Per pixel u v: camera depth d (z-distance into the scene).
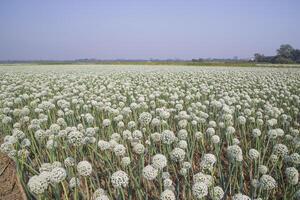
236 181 4.08
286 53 68.88
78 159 5.36
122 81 16.95
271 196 4.19
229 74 22.16
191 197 3.88
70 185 3.72
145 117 5.24
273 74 22.14
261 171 3.86
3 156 6.02
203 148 5.56
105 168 4.78
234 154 3.79
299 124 7.28
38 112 7.68
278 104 10.13
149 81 16.22
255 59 69.12
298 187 3.73
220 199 3.30
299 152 5.29
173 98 9.64
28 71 28.77
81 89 12.55
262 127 7.25
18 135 4.86
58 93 11.57
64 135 5.05
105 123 5.84
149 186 4.41
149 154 5.18
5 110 7.63
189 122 6.75
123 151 4.12
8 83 16.52
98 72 25.83
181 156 3.78
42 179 2.99
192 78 17.77
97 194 3.25
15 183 4.87
